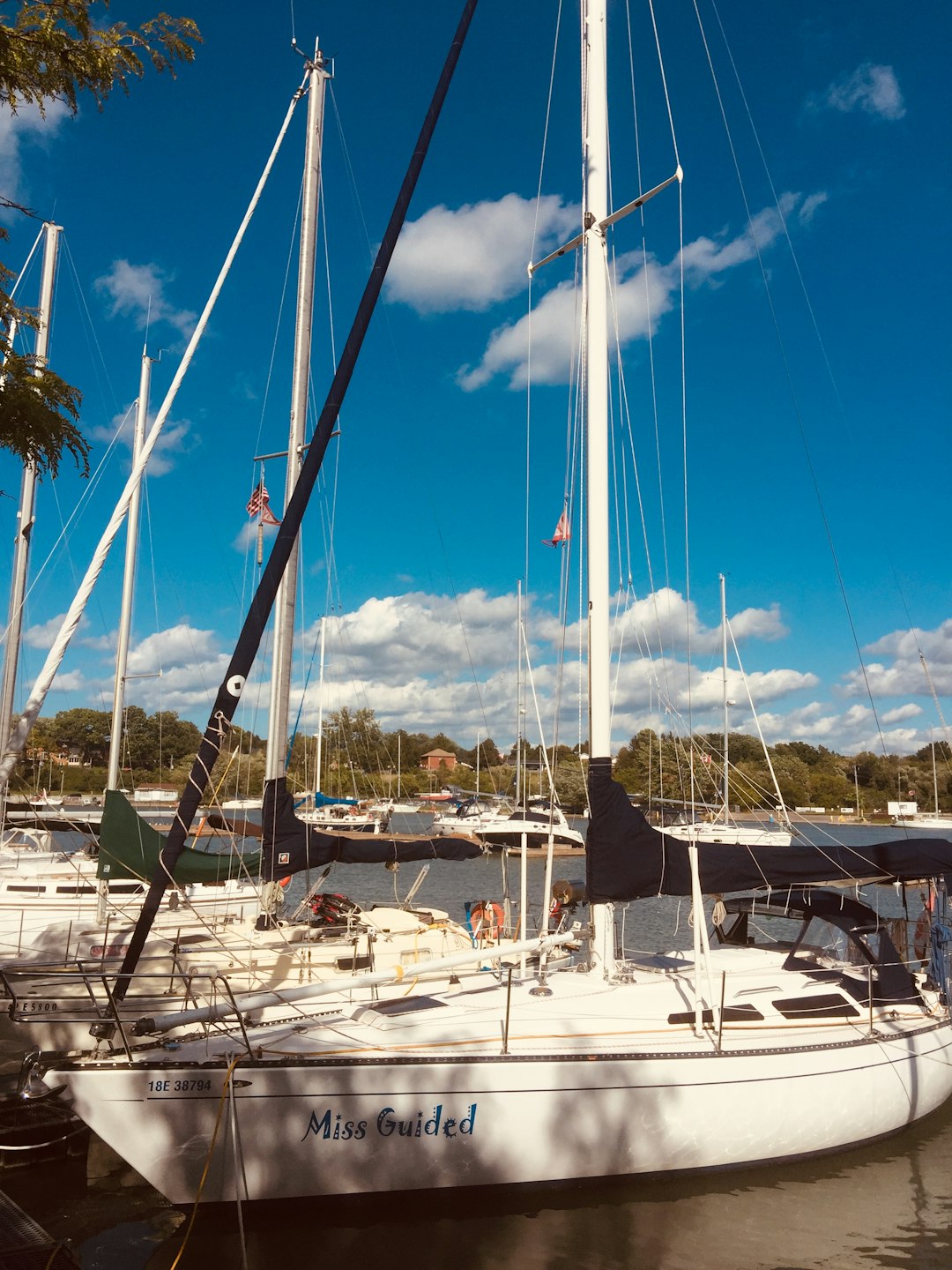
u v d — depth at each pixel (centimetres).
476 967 1116
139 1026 740
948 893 1116
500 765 8288
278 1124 732
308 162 1579
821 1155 887
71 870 1769
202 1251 717
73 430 639
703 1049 838
